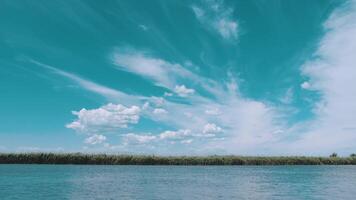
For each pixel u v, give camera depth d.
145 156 118.94
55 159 111.62
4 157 109.06
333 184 64.25
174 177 78.12
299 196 47.03
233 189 54.41
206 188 55.34
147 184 61.22
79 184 60.12
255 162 125.19
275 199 44.00
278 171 108.50
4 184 58.56
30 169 103.94
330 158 135.25
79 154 115.31
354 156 137.25
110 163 115.88
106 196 45.34
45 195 45.50
